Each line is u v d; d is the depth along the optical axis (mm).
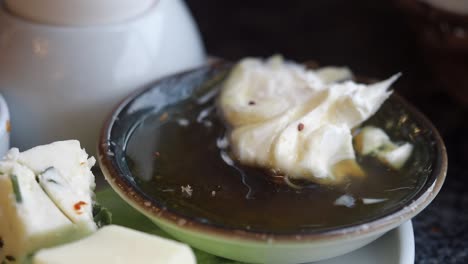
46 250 190
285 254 209
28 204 208
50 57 260
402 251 226
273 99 249
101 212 226
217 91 277
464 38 312
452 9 305
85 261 186
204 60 323
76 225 210
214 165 239
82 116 266
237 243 201
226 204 221
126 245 192
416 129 249
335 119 242
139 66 270
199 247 219
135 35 268
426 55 339
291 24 404
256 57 366
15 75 263
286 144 232
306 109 244
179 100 271
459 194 283
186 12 297
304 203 222
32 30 261
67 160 223
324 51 375
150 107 262
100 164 228
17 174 211
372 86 250
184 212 217
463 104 319
